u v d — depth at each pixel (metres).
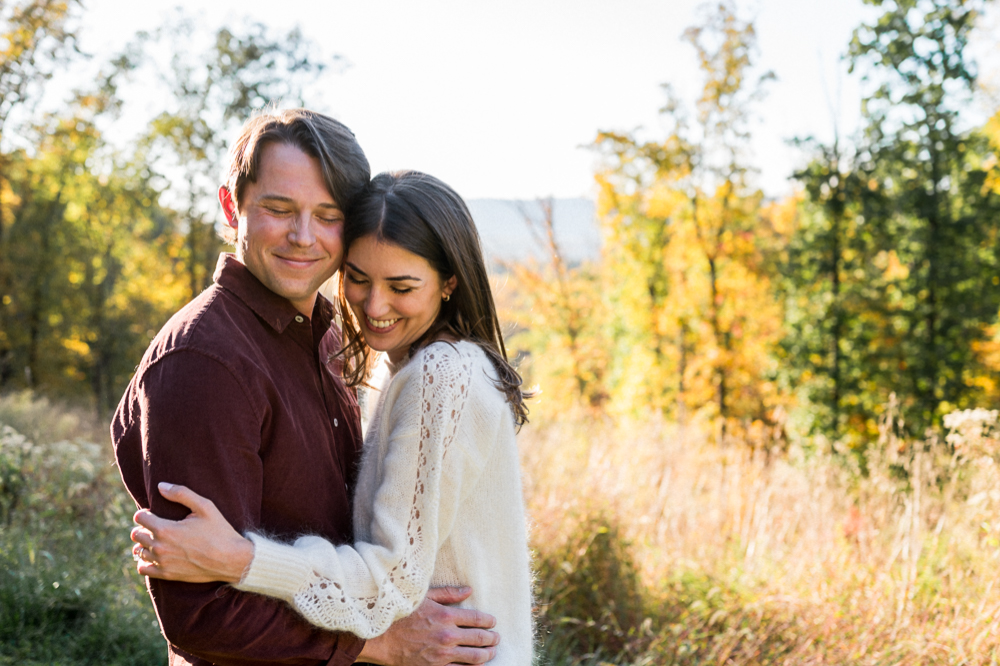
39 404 9.21
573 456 4.87
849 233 16.41
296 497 1.48
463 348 1.66
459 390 1.59
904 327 15.91
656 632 3.51
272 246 1.51
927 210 15.23
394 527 1.51
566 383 19.78
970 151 15.41
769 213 19.86
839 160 16.22
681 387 18.42
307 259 1.55
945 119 15.16
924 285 15.52
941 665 3.10
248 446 1.35
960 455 4.24
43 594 3.43
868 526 4.12
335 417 1.69
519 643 1.70
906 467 4.34
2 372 19.36
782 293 18.02
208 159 18.66
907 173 15.85
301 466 1.49
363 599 1.43
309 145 1.54
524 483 4.25
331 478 1.58
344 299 1.84
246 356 1.40
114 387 22.23
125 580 3.77
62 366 21.69
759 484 4.83
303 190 1.52
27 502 4.43
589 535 3.79
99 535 4.16
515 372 1.75
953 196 15.55
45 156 19.92
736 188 19.02
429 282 1.67
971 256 15.48
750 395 17.67
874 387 15.47
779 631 3.40
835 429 15.20
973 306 15.10
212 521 1.26
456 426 1.58
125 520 4.17
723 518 4.66
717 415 17.52
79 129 18.41
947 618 3.32
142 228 21.77
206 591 1.28
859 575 3.71
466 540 1.65
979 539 3.73
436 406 1.57
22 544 3.75
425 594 1.56
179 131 18.30
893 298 16.39
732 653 3.28
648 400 18.66
